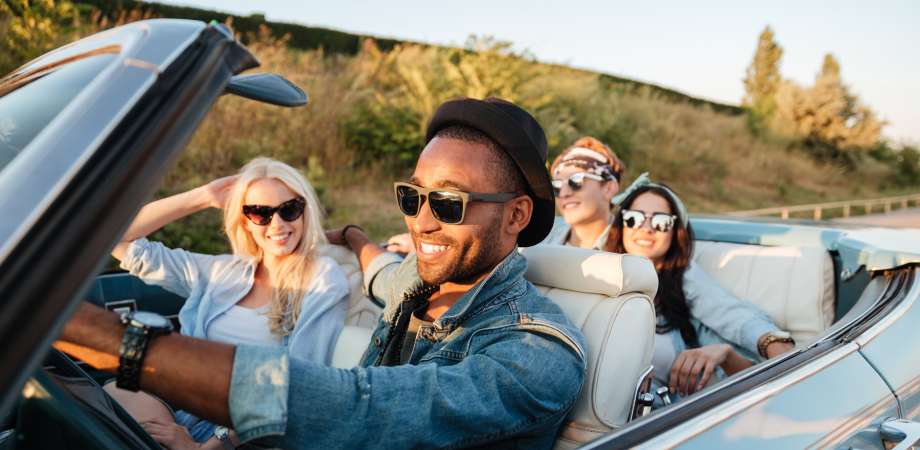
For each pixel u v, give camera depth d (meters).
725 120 18.47
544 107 10.51
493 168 1.15
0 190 0.48
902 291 1.56
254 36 10.27
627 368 1.26
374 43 11.80
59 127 0.54
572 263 1.43
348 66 10.38
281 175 1.86
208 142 7.05
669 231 2.13
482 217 1.14
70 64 0.82
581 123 11.59
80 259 0.48
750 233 2.56
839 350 1.20
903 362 1.30
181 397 0.71
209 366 0.71
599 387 1.23
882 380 1.22
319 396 0.78
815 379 1.10
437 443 0.88
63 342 0.68
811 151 20.97
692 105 18.38
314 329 1.84
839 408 1.08
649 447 0.80
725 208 12.45
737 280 2.37
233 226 1.96
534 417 1.03
